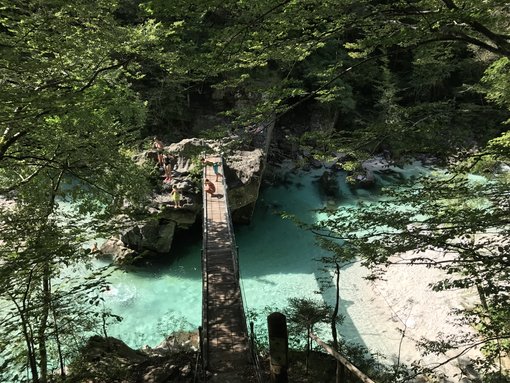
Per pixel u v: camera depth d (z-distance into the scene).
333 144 7.16
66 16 7.11
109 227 7.31
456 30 5.77
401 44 6.60
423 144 6.50
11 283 5.84
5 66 6.27
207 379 7.83
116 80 10.39
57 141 8.23
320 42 6.58
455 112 7.11
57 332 6.46
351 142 7.07
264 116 6.87
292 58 6.83
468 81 23.17
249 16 6.08
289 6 5.88
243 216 19.06
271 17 5.92
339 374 6.28
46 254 5.83
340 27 6.17
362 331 12.67
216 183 17.41
